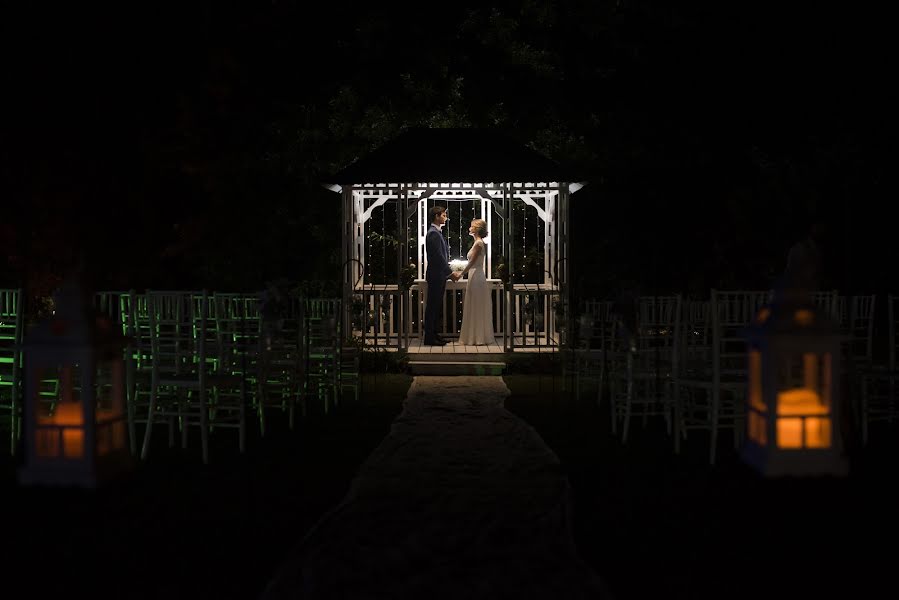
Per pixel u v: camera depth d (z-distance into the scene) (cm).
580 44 2120
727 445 783
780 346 446
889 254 1564
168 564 464
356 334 1559
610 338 1085
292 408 884
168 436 835
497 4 2156
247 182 1811
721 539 507
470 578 439
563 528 522
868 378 798
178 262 1762
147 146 1652
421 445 774
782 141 1847
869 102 1700
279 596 416
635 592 429
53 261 1498
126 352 752
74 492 609
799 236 1609
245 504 582
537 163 1410
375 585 429
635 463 711
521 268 1435
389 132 1973
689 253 1869
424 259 1688
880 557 474
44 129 1562
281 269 1855
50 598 420
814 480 639
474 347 1446
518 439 802
